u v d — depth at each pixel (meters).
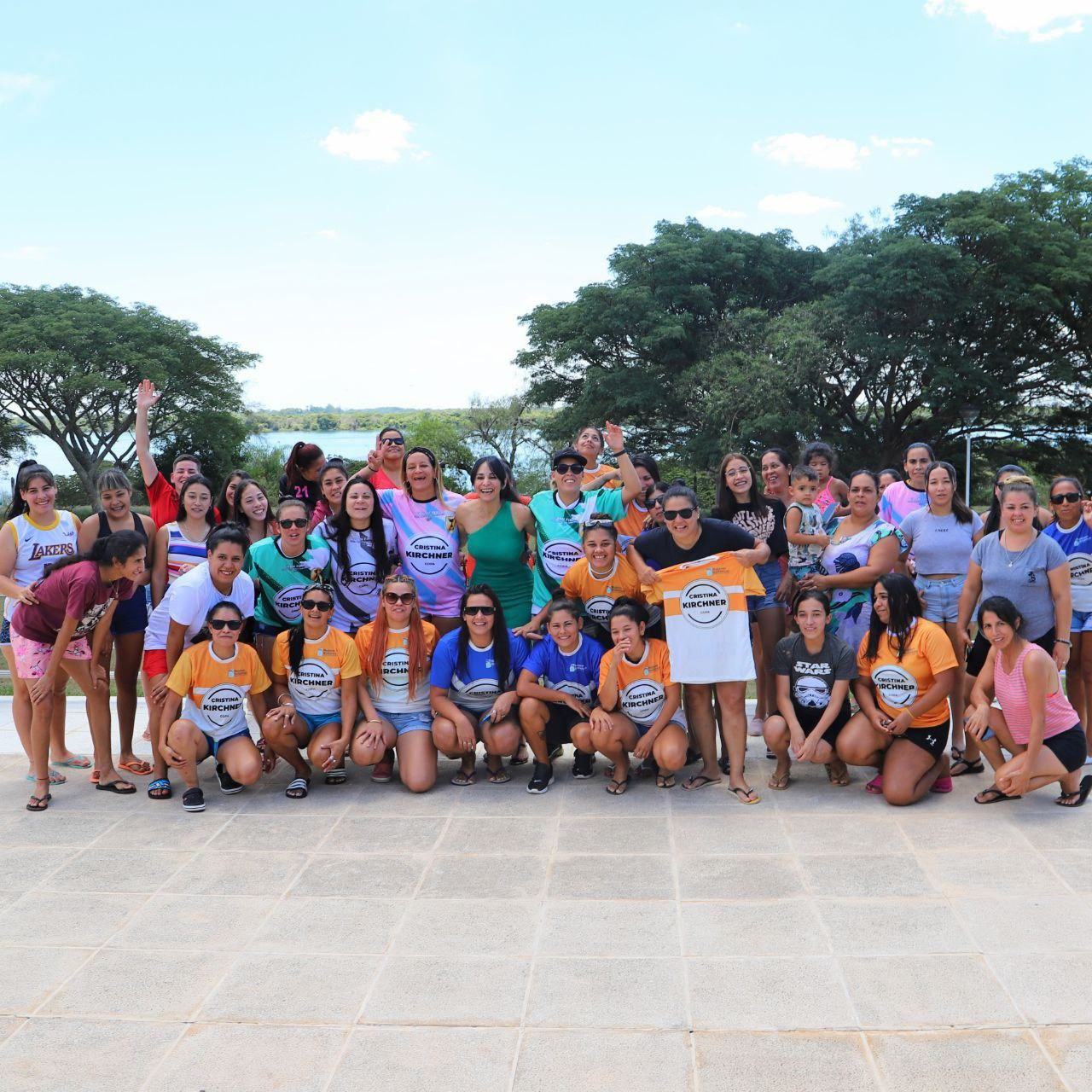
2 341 39.91
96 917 4.09
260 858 4.66
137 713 7.59
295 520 5.53
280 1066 3.05
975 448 35.50
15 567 5.66
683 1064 3.01
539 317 38.56
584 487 6.12
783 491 6.44
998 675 5.04
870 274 31.98
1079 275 30.55
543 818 5.11
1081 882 4.16
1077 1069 2.94
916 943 3.70
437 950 3.75
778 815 5.06
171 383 43.41
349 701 5.53
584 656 5.51
